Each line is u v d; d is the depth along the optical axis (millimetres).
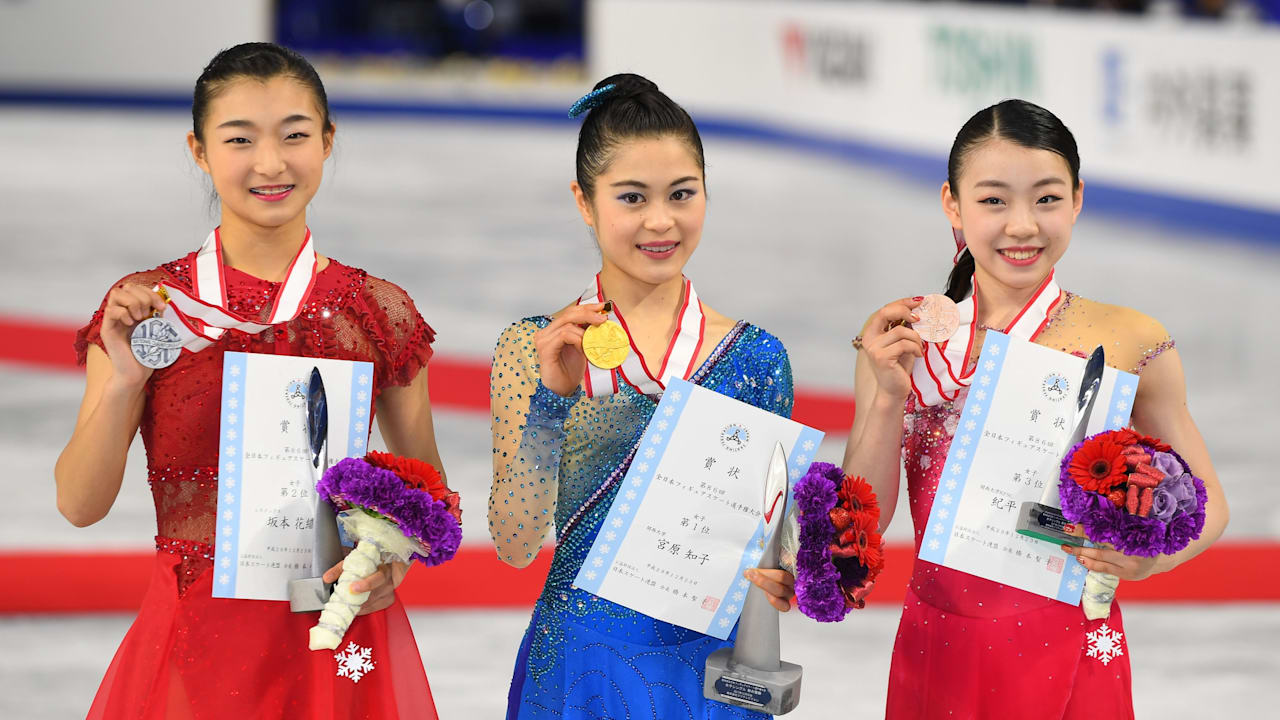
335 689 7703
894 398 7898
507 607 14766
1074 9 41031
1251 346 25812
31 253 32188
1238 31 34781
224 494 7453
